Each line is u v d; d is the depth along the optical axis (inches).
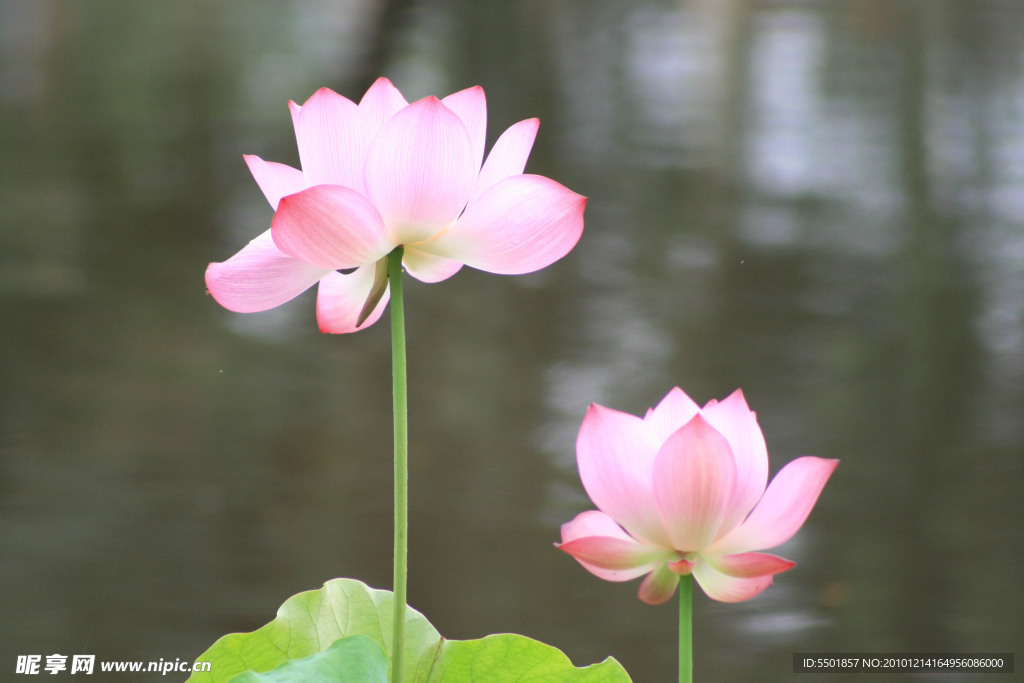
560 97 1547.7
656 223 1012.5
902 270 888.3
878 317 786.8
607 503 155.9
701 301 810.2
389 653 161.8
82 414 572.1
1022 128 1390.3
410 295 805.9
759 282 856.3
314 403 597.9
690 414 157.1
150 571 417.4
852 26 2257.6
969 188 1137.4
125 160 1154.0
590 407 155.9
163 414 576.7
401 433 156.7
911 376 671.8
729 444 155.6
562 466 529.3
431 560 436.1
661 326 755.4
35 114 1346.0
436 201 157.8
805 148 1300.4
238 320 733.3
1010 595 416.2
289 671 158.7
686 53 1923.0
